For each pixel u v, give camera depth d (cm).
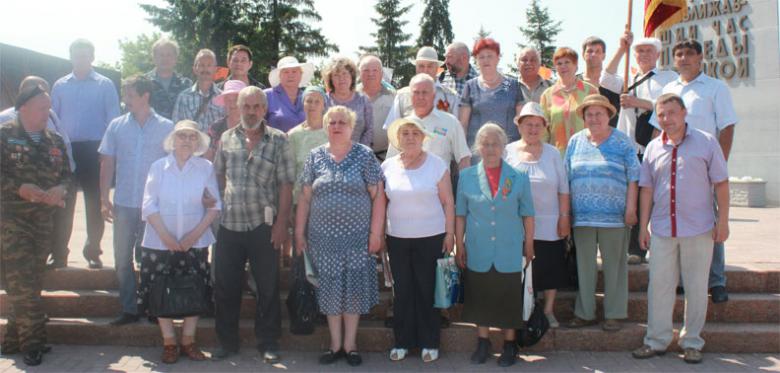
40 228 493
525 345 491
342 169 477
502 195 478
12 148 481
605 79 637
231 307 492
